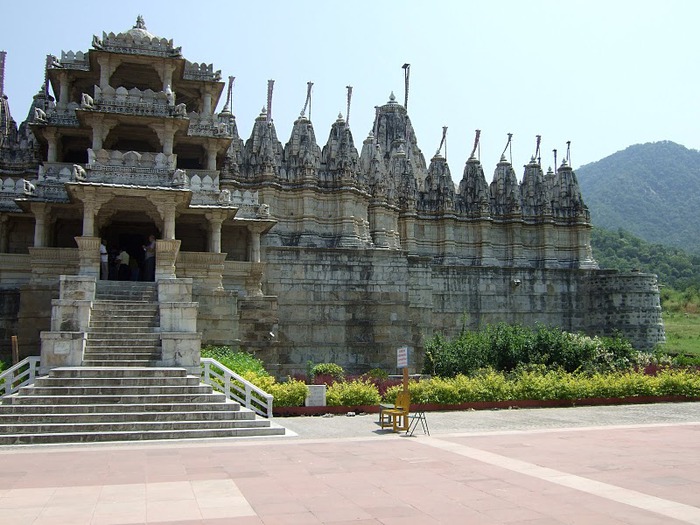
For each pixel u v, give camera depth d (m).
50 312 33.28
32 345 32.88
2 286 35.97
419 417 23.89
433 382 32.12
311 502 12.32
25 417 21.09
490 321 54.81
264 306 37.03
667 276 160.62
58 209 36.47
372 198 51.81
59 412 21.67
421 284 49.53
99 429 21.03
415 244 55.88
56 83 41.81
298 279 43.78
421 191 58.00
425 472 15.19
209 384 26.52
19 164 43.59
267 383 28.47
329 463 16.34
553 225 60.81
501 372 37.78
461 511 11.70
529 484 13.93
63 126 38.56
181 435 21.03
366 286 44.84
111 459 17.02
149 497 12.67
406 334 45.06
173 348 26.53
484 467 15.83
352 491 13.21
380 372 40.09
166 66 38.44
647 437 21.42
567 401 33.56
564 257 61.53
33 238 38.75
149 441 20.42
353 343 44.03
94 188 32.72
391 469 15.54
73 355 25.66
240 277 39.06
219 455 17.62
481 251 58.28
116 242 40.28
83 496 12.75
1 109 45.19
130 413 21.89
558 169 63.53
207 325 35.06
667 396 35.91
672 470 15.56
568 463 16.42
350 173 48.47
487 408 32.16
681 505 12.21
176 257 34.72
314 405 28.83
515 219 59.81
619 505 12.19
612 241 182.00
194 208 36.41
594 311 57.62
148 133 38.75
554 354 41.25
